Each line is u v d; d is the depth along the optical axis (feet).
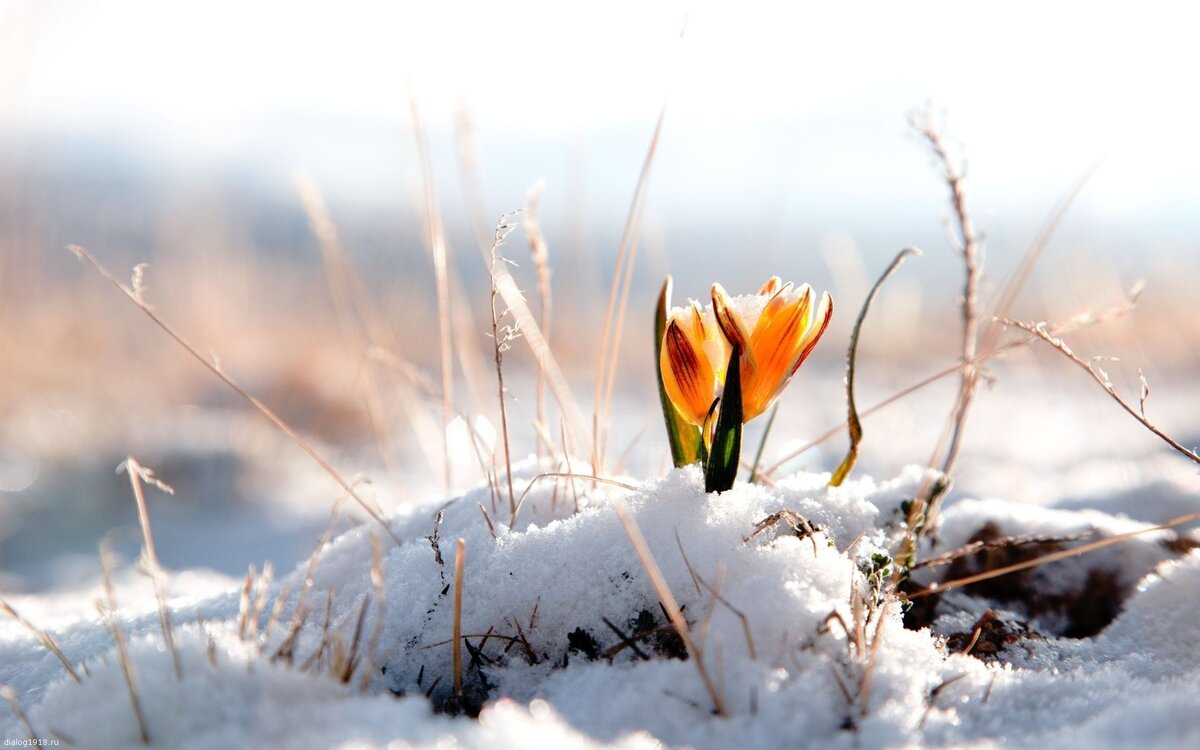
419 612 3.11
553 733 2.92
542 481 3.30
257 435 5.85
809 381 8.40
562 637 3.08
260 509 5.01
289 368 6.80
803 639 3.02
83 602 3.41
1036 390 7.46
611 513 3.14
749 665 2.99
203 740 2.92
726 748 2.94
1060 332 3.29
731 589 3.05
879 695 2.99
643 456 3.95
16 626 3.22
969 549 3.23
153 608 3.23
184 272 7.95
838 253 6.03
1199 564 3.22
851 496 3.20
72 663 3.11
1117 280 5.41
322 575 3.23
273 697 2.95
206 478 5.33
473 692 3.05
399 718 2.93
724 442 3.11
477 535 3.18
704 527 3.10
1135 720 2.94
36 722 2.97
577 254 4.20
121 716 2.93
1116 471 3.97
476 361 3.81
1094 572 3.31
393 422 6.09
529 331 3.21
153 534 4.66
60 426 5.86
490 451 3.33
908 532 3.22
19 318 6.83
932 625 3.22
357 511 3.74
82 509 4.96
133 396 6.53
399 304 7.52
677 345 3.11
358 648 3.07
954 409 3.38
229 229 8.07
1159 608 3.20
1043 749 2.93
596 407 3.32
